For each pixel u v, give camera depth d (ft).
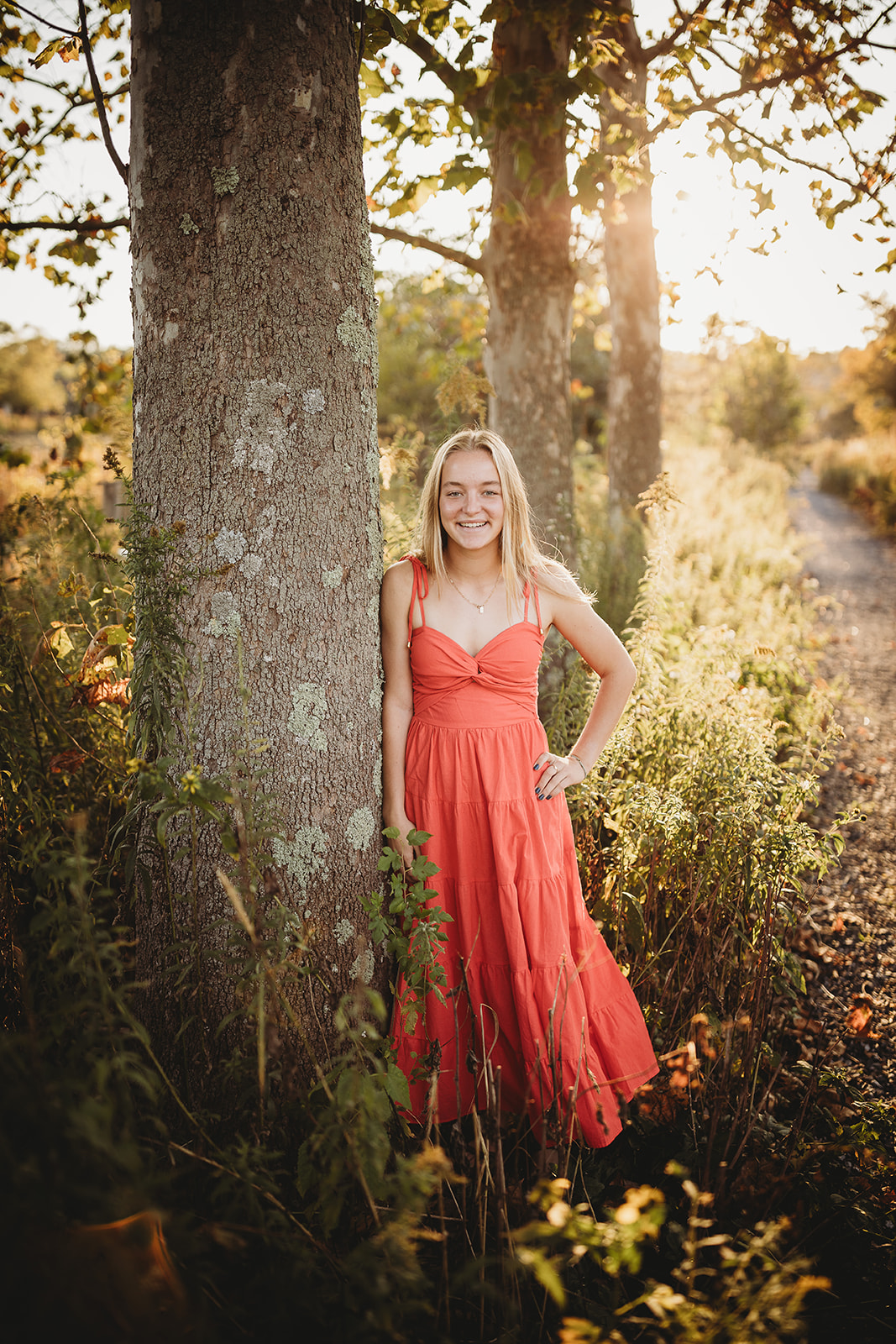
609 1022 7.07
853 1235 5.81
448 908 6.86
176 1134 5.08
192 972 5.64
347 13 5.97
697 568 23.56
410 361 43.21
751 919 7.86
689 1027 7.25
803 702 14.20
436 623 6.98
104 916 6.65
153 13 5.48
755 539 32.42
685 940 7.74
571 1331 3.43
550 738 9.84
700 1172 6.14
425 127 11.30
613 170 9.94
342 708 6.20
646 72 11.41
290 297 5.66
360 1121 4.14
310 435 5.82
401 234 12.16
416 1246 3.88
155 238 5.63
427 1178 3.74
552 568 7.58
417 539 7.63
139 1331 3.22
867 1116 6.79
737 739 8.52
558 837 7.05
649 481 23.58
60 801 8.18
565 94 9.29
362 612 6.34
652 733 9.56
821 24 9.27
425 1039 6.56
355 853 6.35
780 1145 6.42
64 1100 3.24
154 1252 3.64
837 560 40.68
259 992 4.52
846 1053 8.29
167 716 5.44
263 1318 4.04
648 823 7.75
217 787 4.71
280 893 5.60
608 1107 6.58
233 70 5.46
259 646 5.80
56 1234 3.18
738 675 11.20
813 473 100.53
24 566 11.10
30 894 6.84
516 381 12.05
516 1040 6.84
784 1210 5.95
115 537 11.55
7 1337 2.84
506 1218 4.71
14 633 8.89
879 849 12.75
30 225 10.11
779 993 7.89
